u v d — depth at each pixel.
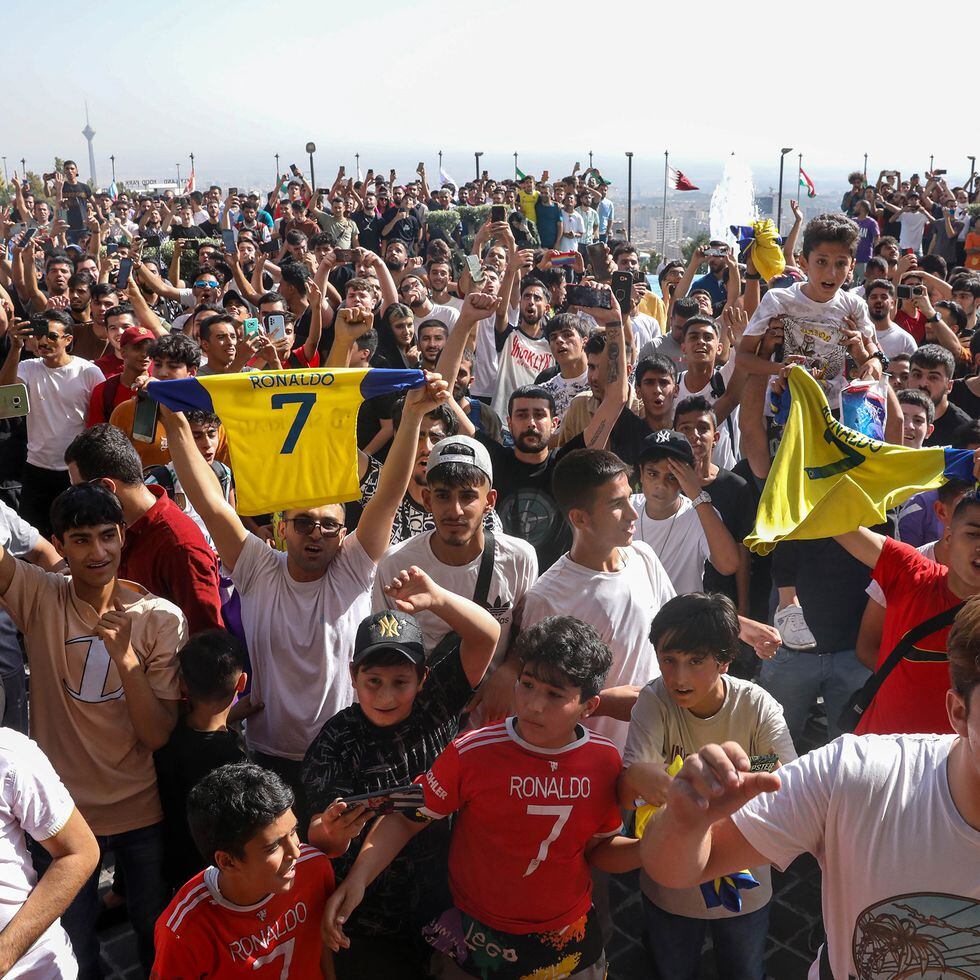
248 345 7.03
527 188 22.12
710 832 2.26
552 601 3.94
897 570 3.61
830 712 4.91
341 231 13.61
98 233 15.45
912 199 20.45
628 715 3.80
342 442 3.78
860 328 5.61
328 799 3.35
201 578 4.21
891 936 2.09
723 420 6.44
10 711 3.96
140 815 3.68
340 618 4.02
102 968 3.77
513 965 3.08
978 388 7.79
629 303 7.16
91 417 7.09
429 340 8.07
